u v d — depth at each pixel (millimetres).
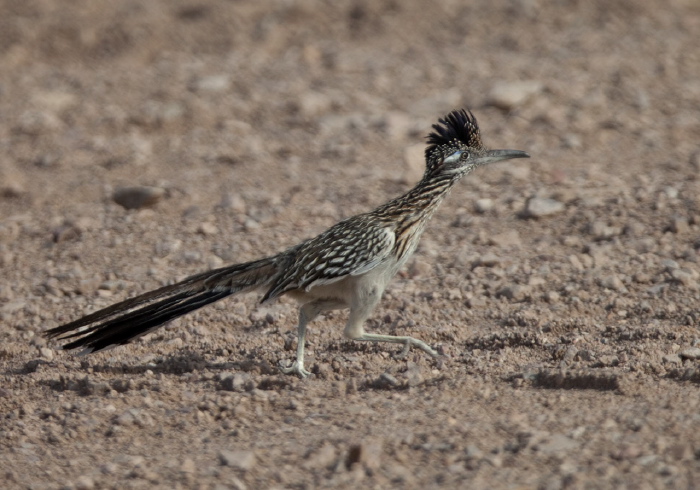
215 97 35406
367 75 37281
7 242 24781
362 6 44844
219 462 13297
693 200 23766
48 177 29125
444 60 38562
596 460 12547
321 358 17609
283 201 26344
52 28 43125
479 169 28078
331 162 29438
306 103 33938
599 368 15922
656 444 12812
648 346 16938
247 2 46312
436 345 17969
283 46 41906
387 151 30094
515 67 37156
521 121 31719
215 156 30062
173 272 22453
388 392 15727
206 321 19766
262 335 19031
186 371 17328
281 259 16766
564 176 26734
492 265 21641
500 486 12008
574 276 20688
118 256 23500
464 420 14148
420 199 16734
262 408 15328
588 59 37469
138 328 16578
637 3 43250
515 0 44406
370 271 16281
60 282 22062
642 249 21812
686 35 39969
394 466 12781
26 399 16281
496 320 19156
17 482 13180
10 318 20344
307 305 16938
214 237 24297
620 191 25203
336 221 24969
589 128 30844
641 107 32562
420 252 22750
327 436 13891
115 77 38250
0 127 33281
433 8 44562
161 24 44000
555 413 14203
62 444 14453
